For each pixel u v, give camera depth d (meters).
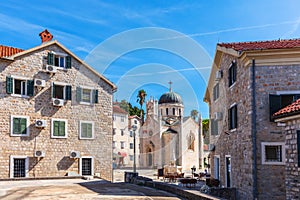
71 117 23.48
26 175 21.23
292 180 9.49
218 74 17.39
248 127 13.10
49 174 22.17
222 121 17.23
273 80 12.92
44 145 22.17
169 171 26.94
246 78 13.44
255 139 12.76
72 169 23.16
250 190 12.80
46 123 22.36
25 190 13.90
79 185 16.11
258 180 12.61
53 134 22.56
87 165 23.84
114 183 17.30
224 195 14.27
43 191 13.55
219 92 17.83
